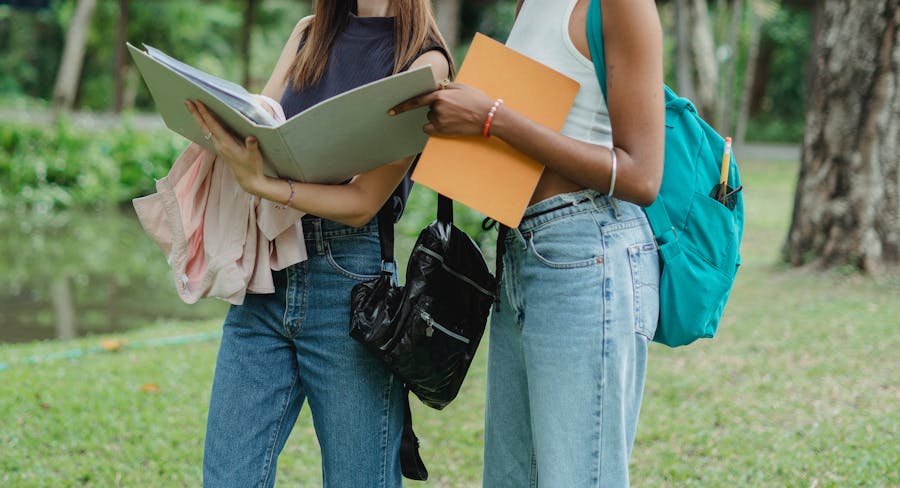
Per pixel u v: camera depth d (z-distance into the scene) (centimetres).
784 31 2606
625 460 191
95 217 1193
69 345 546
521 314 199
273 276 208
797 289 621
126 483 340
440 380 202
